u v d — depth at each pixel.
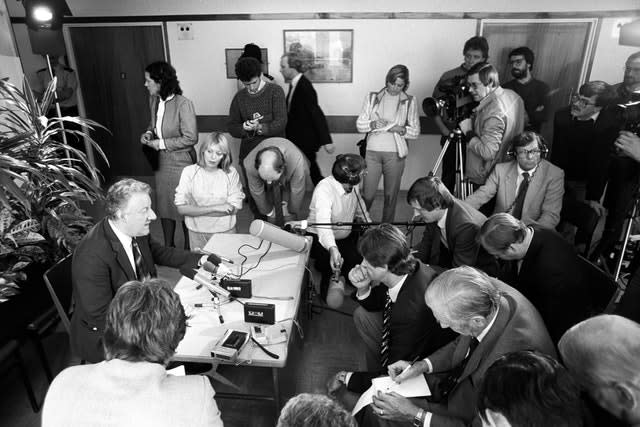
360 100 4.91
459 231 2.29
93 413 0.98
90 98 5.17
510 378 0.93
